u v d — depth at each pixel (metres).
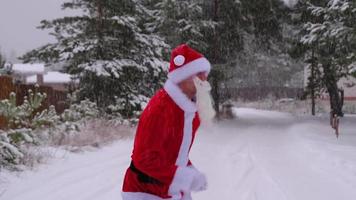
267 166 10.22
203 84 3.39
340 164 10.23
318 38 19.75
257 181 8.49
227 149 13.15
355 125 22.73
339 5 17.72
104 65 15.88
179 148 3.32
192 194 7.33
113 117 15.38
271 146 14.06
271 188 7.91
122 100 16.52
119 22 16.08
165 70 17.70
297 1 28.09
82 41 16.08
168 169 3.18
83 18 16.56
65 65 17.11
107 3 16.69
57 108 15.19
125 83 16.97
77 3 16.89
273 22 28.34
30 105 9.66
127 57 17.22
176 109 3.26
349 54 18.19
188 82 3.42
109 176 7.98
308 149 12.80
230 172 9.41
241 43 28.23
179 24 23.08
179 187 3.19
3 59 17.50
